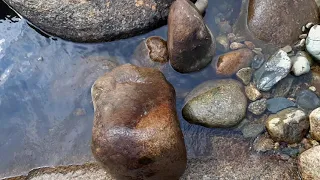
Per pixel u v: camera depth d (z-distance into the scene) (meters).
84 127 1.20
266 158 1.08
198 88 1.16
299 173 1.05
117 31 1.23
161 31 1.27
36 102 1.25
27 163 1.17
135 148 0.96
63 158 1.16
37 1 1.22
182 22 1.10
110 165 1.00
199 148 1.11
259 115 1.13
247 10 1.24
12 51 1.31
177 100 1.16
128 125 0.98
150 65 1.21
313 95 1.12
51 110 1.23
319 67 1.16
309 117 1.07
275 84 1.14
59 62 1.28
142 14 1.22
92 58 1.26
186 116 1.13
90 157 1.15
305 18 1.18
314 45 1.13
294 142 1.07
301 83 1.15
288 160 1.07
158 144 0.96
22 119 1.24
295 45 1.18
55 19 1.23
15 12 1.33
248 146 1.10
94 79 1.24
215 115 1.10
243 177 1.06
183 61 1.16
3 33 1.33
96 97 1.08
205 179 1.06
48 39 1.31
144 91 1.04
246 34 1.22
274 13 1.17
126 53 1.26
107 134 0.98
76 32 1.24
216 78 1.18
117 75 1.09
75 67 1.27
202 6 1.25
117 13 1.21
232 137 1.12
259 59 1.17
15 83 1.28
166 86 1.08
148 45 1.23
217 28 1.25
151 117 0.99
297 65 1.13
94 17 1.21
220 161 1.09
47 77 1.27
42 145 1.19
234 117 1.10
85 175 1.10
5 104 1.26
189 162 1.09
